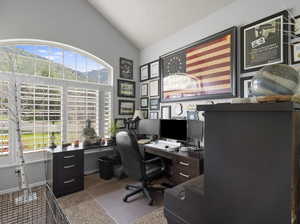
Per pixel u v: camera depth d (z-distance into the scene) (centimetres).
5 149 244
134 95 387
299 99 67
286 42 178
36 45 276
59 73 297
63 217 107
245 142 70
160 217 188
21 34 250
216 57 239
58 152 236
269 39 189
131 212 198
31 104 264
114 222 181
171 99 309
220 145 79
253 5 204
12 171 247
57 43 286
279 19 182
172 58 307
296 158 67
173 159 227
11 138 249
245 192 71
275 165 62
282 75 68
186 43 286
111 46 352
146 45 369
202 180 117
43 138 276
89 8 322
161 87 329
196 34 270
